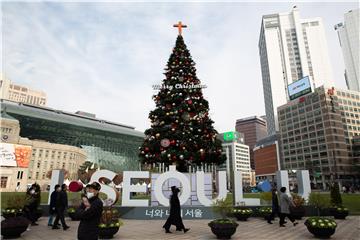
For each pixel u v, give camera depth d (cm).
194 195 1641
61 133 11738
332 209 1531
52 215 1234
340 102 10119
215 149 1995
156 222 1384
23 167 7244
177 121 1981
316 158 10088
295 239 962
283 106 11875
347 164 9512
